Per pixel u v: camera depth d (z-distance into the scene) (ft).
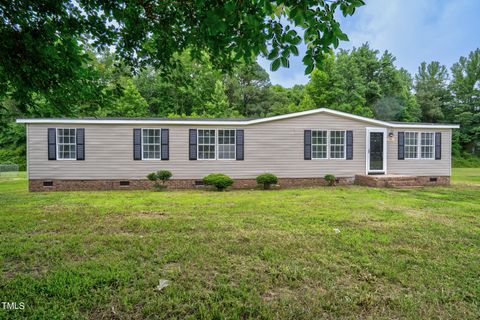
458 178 46.19
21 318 6.54
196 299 7.46
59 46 9.75
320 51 7.55
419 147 37.45
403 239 12.39
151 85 86.89
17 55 9.53
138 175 32.35
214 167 33.55
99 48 11.59
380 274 9.00
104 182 31.76
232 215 16.97
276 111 92.38
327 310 7.06
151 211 18.16
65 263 9.57
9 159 74.74
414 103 93.04
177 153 32.96
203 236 12.62
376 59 84.69
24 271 9.02
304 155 34.88
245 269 9.27
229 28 7.77
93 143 31.50
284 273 8.95
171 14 9.84
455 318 6.86
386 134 36.65
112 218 16.10
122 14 9.90
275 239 12.23
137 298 7.41
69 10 9.80
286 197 24.49
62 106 11.81
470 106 100.32
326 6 6.85
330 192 27.96
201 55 12.01
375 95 82.69
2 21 8.89
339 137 35.83
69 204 20.77
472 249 11.24
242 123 33.50
